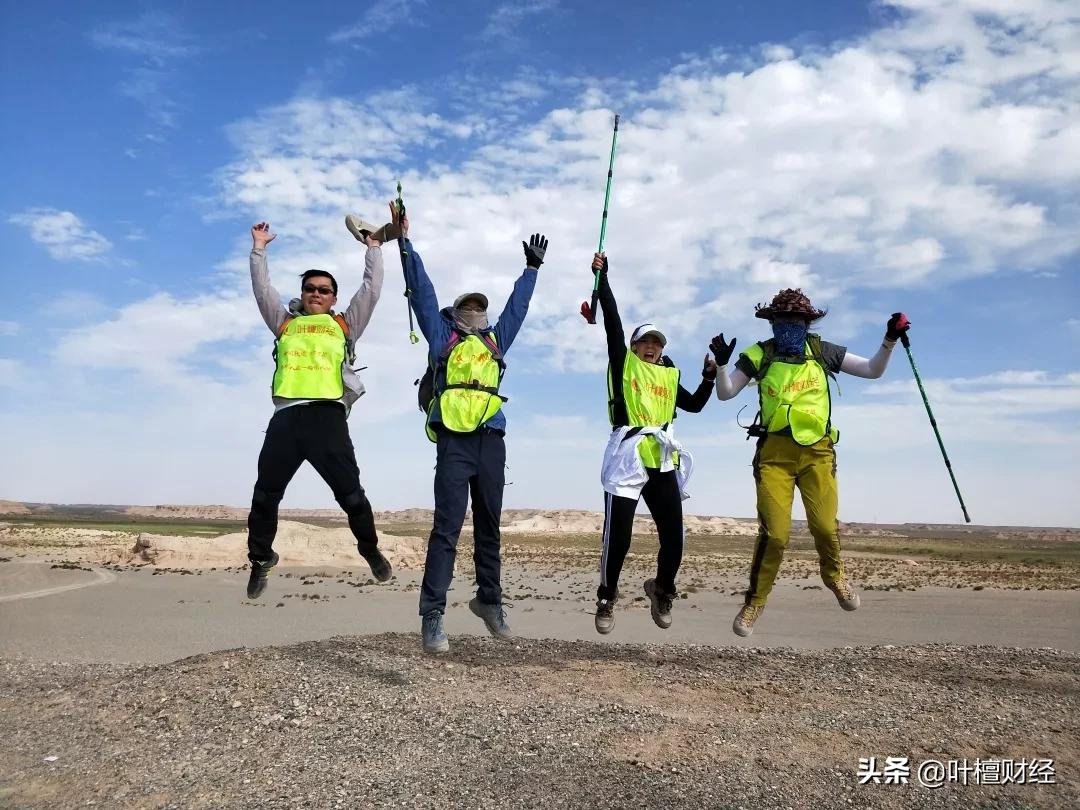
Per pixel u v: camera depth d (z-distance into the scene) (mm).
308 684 6516
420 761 5012
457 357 6379
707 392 7281
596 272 7031
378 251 6535
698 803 4477
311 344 6148
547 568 45188
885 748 5305
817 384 6918
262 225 6551
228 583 29531
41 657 13867
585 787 4637
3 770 5234
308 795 4625
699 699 6449
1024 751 5316
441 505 6301
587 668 7336
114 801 4695
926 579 39094
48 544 49656
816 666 7812
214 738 5570
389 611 22828
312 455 6105
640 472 6938
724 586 32125
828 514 6953
